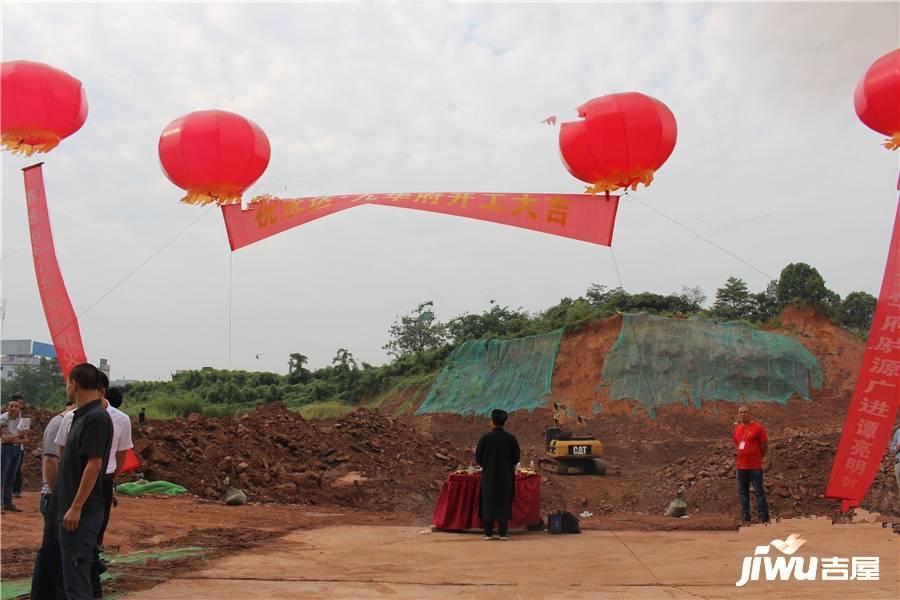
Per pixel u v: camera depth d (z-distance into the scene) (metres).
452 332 55.91
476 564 7.70
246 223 8.55
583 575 7.06
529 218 7.90
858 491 7.51
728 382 38.44
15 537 8.93
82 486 5.09
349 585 6.47
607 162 7.52
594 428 37.41
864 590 6.31
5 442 11.01
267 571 7.09
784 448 17.41
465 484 10.76
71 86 8.51
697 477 18.84
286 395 52.44
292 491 15.72
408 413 44.56
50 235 9.09
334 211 8.41
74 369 5.39
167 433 16.73
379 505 15.76
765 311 47.75
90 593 5.21
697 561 7.87
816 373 38.28
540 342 44.66
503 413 10.30
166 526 10.41
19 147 8.54
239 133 8.13
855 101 7.83
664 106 7.59
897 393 7.43
